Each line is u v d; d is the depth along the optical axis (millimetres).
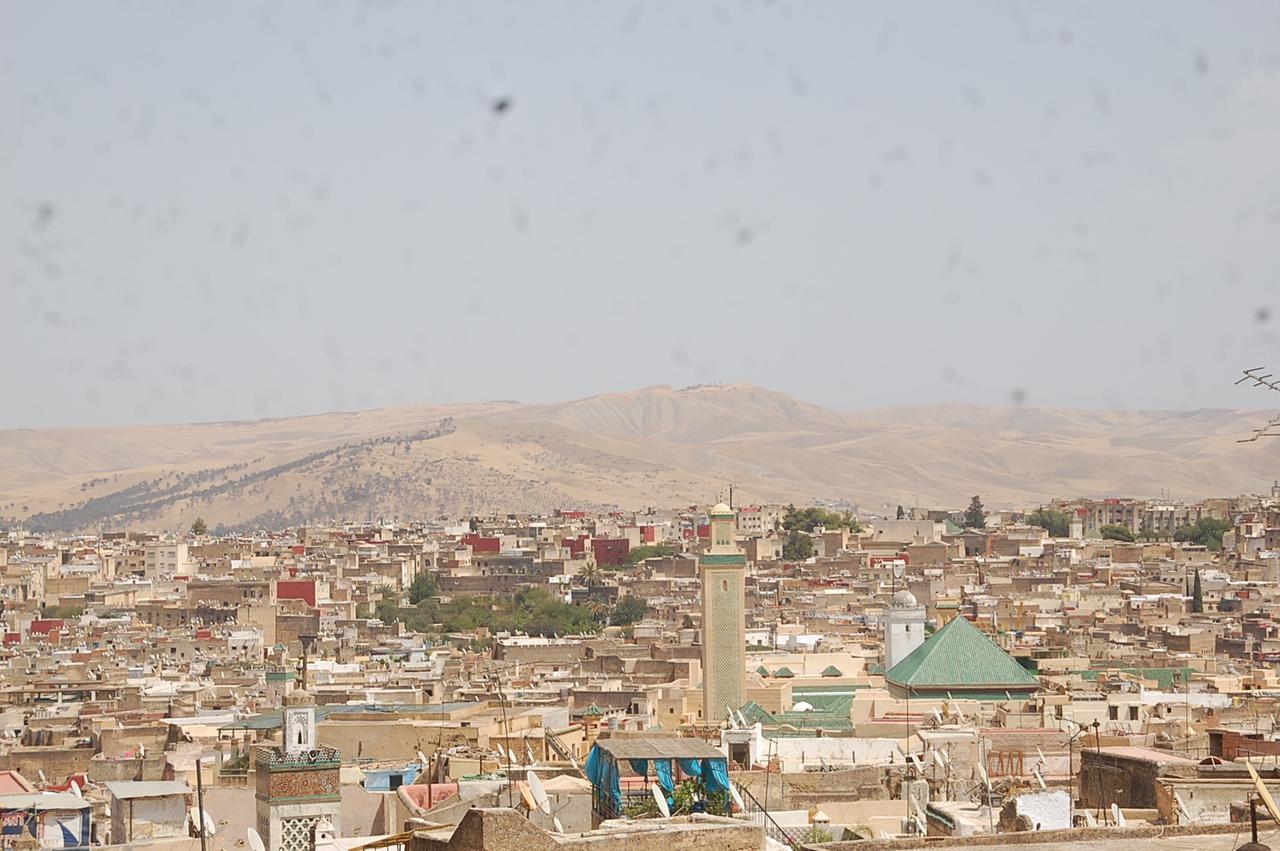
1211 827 46875
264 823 88812
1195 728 120938
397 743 132125
